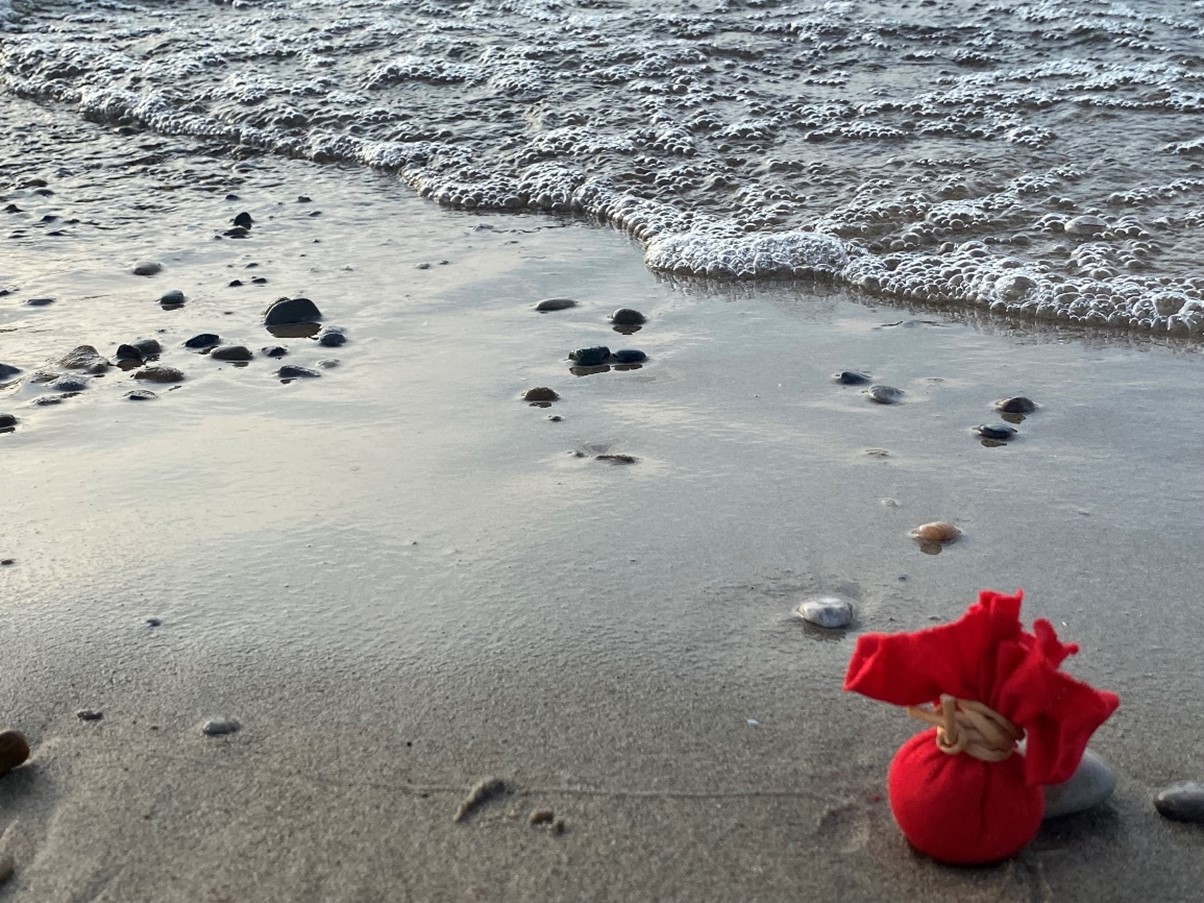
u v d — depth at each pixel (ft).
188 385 14.74
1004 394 14.12
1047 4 34.04
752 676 8.38
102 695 8.33
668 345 16.07
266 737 7.82
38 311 17.85
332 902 6.46
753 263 19.58
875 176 23.09
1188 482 11.55
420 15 36.94
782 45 32.04
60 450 12.77
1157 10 33.04
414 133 27.81
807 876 6.57
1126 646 8.79
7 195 24.86
